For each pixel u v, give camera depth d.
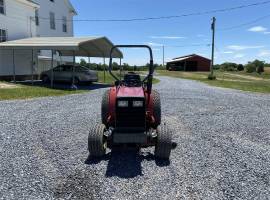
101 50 25.47
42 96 15.30
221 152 6.47
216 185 4.78
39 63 27.84
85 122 9.15
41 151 6.30
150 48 6.09
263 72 69.81
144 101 5.46
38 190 4.51
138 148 6.37
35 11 28.86
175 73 57.81
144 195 4.39
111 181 4.87
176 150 6.54
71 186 4.66
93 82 26.41
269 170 5.48
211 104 13.77
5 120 9.22
